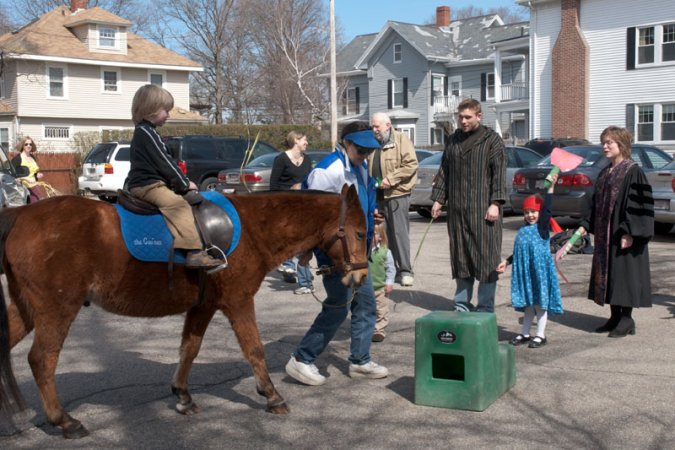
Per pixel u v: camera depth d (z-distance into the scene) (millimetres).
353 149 5777
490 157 6957
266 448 4707
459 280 7297
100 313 8758
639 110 31078
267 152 22891
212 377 6250
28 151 14750
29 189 14703
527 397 5562
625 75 31188
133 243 4844
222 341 7469
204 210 5004
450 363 5770
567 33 32438
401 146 8969
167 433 4988
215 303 5148
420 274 10914
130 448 4738
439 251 13023
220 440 4852
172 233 4871
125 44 41969
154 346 7289
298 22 55688
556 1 32781
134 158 5008
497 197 6910
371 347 7105
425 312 8586
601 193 7297
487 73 46719
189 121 43344
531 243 6852
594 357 6602
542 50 33656
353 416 5254
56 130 40062
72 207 4848
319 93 54469
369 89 51125
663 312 8320
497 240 7023
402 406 5441
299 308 8898
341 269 5305
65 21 41969
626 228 6961
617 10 31125
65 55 39344
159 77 43781
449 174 7238
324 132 41156
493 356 5414
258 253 5156
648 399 5465
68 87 40000
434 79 48312
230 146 22141
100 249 4809
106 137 33844
